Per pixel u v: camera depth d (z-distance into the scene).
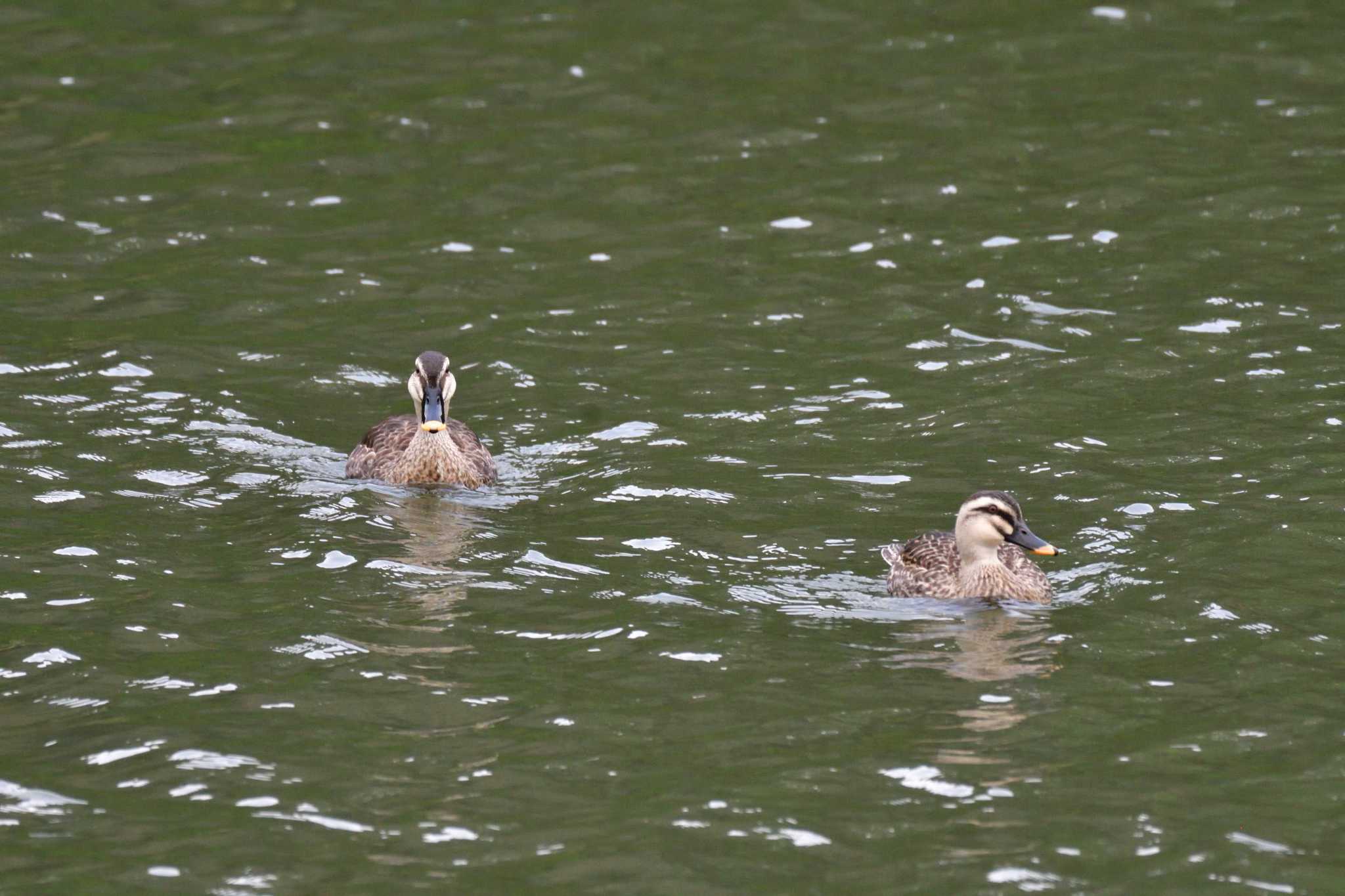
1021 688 14.70
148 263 25.25
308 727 14.16
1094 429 20.03
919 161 28.39
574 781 13.38
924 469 19.19
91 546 17.45
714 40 33.38
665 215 26.84
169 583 16.70
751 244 25.83
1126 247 25.19
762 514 18.23
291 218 26.83
